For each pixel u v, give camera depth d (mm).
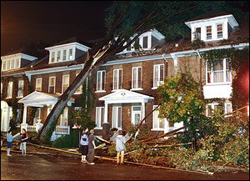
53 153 16688
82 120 23812
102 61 23422
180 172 10906
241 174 10562
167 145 13758
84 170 10930
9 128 30234
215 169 11391
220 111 13938
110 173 10328
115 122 24453
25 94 30531
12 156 15500
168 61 22234
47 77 29625
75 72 27578
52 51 30328
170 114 13258
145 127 21234
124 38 24031
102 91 25594
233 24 22531
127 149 14500
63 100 22672
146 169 11516
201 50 20359
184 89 13508
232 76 19312
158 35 25500
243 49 19141
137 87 23781
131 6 24609
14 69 33562
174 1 25109
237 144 12453
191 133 13914
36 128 25703
